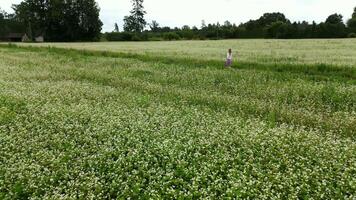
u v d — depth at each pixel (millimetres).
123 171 9656
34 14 125000
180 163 9805
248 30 113312
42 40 126875
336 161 9859
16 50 49375
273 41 65000
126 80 22250
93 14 125688
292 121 13742
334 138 11922
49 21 123250
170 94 18500
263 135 11805
